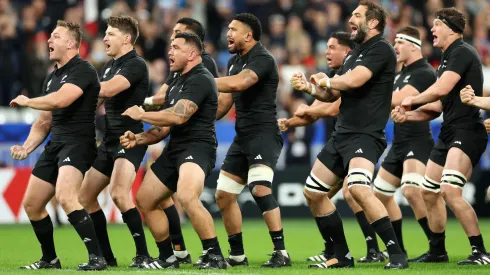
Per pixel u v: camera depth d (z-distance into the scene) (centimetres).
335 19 7725
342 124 3259
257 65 3434
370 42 3234
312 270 3125
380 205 3158
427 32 7631
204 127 3234
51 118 3300
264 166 3447
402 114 3428
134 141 3238
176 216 3628
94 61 6094
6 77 6406
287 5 7988
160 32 7175
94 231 3130
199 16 7788
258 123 3484
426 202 3612
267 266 3378
